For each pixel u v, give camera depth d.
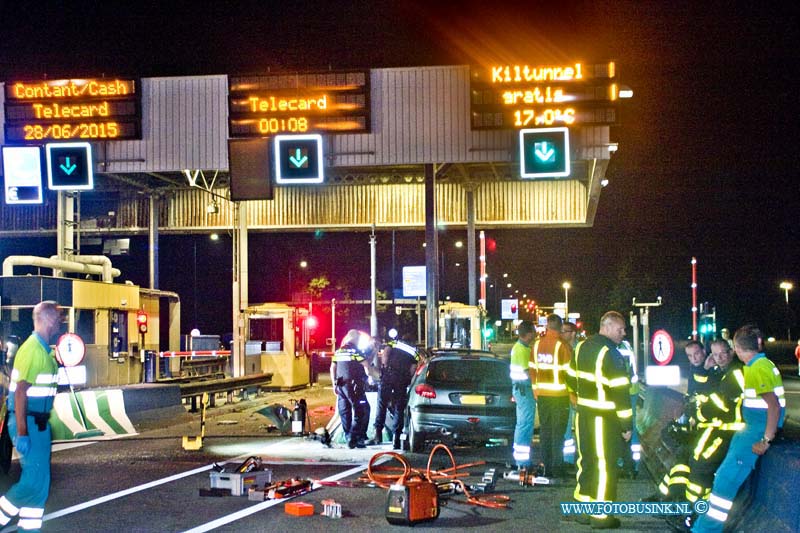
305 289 73.06
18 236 40.56
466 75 21.11
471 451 13.89
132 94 21.56
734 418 7.89
